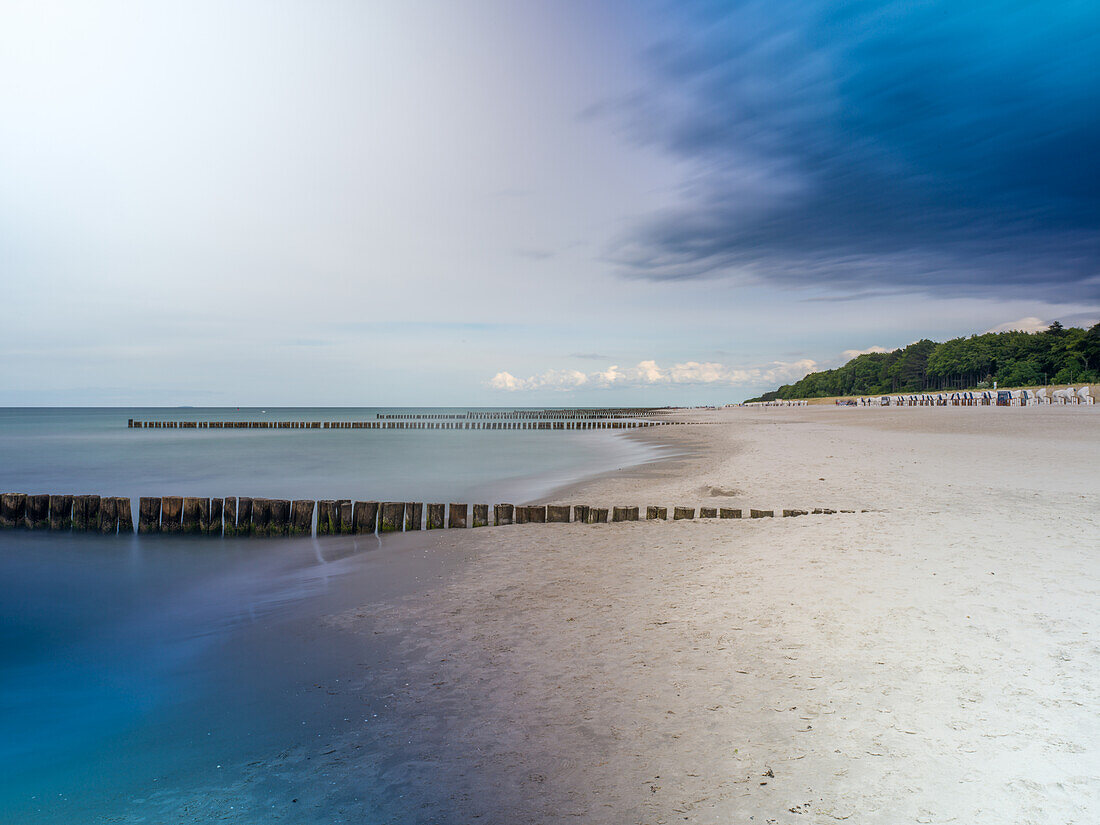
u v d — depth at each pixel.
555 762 4.07
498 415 119.75
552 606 7.36
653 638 6.10
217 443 50.69
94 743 4.97
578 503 15.63
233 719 5.14
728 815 3.38
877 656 5.29
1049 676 4.76
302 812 3.76
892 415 55.72
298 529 13.61
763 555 8.94
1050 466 17.48
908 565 7.80
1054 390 80.31
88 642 7.52
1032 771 3.61
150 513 14.27
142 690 6.01
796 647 5.60
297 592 9.10
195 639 7.37
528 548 10.62
